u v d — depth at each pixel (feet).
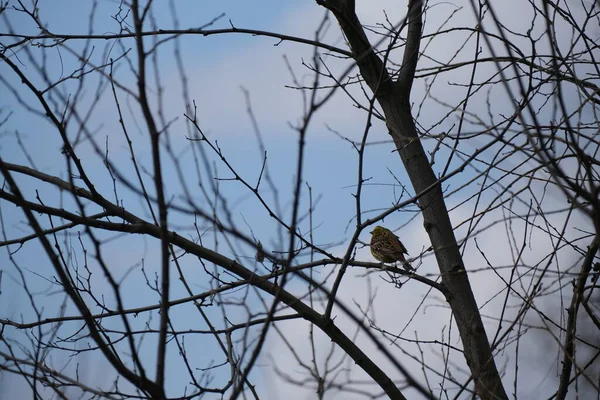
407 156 44.68
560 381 35.09
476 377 31.50
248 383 30.42
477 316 41.01
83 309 25.48
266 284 38.58
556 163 29.19
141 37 25.90
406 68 46.06
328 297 30.63
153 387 25.50
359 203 34.60
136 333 39.01
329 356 28.22
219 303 30.71
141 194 29.01
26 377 29.22
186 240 40.22
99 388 29.63
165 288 25.45
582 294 35.01
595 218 29.22
